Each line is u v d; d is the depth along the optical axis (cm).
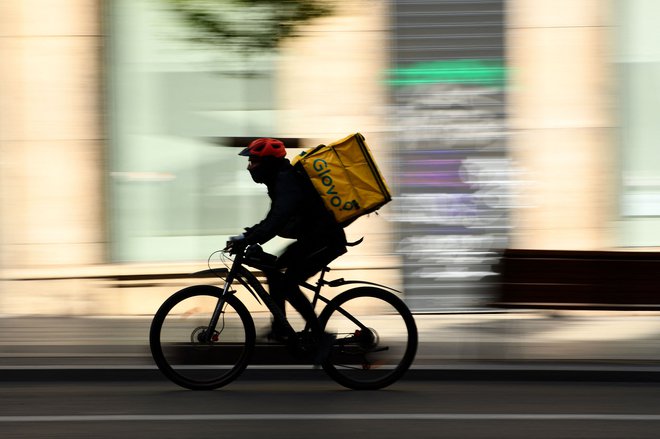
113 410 1278
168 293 2250
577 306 1705
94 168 2253
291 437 1132
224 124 2273
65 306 2231
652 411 1279
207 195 2291
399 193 2239
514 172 2234
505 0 2212
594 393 1402
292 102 2248
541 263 1727
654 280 1698
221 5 1633
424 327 1895
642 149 2242
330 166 1321
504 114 2230
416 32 2225
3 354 1603
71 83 2234
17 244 2238
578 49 2219
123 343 1719
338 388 1437
